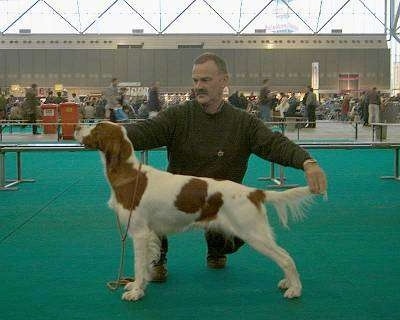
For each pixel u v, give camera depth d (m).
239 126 4.44
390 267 4.88
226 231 3.92
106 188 9.43
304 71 44.25
